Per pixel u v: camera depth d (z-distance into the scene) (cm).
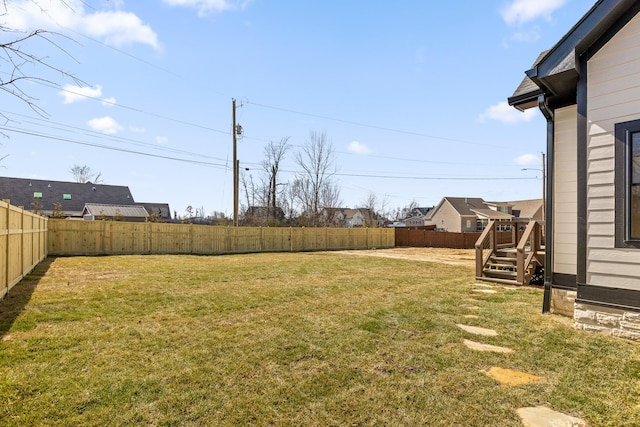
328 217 2970
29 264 802
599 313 396
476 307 527
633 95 373
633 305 372
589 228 404
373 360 315
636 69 371
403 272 952
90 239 1298
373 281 779
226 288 670
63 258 1158
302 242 1880
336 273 912
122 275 814
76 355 318
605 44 394
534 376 284
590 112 403
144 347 343
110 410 225
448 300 576
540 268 787
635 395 252
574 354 332
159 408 229
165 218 3319
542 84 448
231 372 287
